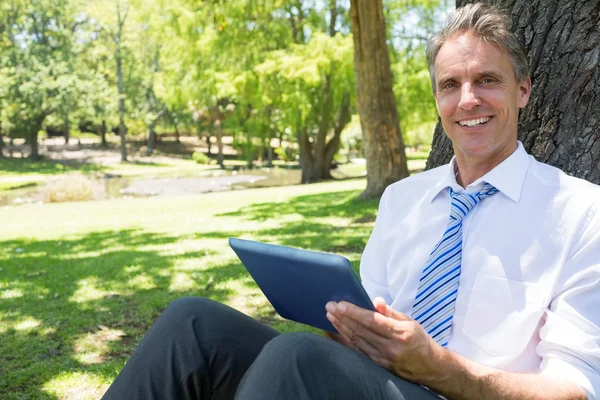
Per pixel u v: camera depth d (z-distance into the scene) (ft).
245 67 78.33
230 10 69.72
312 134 97.09
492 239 5.86
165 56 89.56
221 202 48.62
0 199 75.46
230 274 20.18
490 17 6.27
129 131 182.09
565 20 8.39
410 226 6.69
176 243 27.61
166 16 81.71
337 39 70.95
